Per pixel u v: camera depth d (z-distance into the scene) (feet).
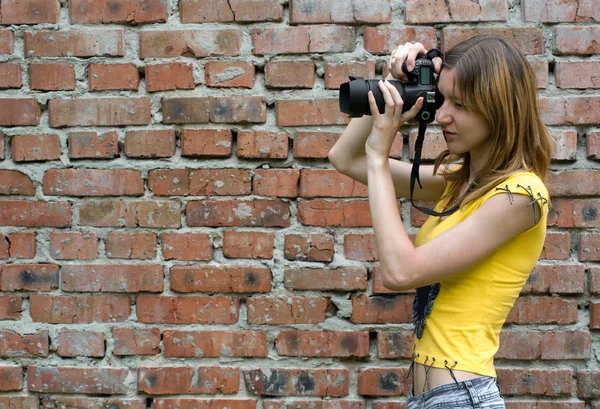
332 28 5.93
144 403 5.97
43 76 5.98
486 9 5.89
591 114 5.89
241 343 5.95
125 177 5.97
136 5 5.96
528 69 3.98
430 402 4.00
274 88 5.96
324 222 5.96
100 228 5.98
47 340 5.97
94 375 5.97
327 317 5.97
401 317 5.94
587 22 5.89
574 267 5.87
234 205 5.96
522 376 5.90
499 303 3.99
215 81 5.95
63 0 5.99
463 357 3.93
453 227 3.92
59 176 5.98
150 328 5.97
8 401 5.95
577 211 5.89
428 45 5.92
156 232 5.98
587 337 5.87
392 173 5.04
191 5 5.95
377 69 5.94
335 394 5.95
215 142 5.95
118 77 5.97
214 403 5.96
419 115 4.22
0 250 5.98
